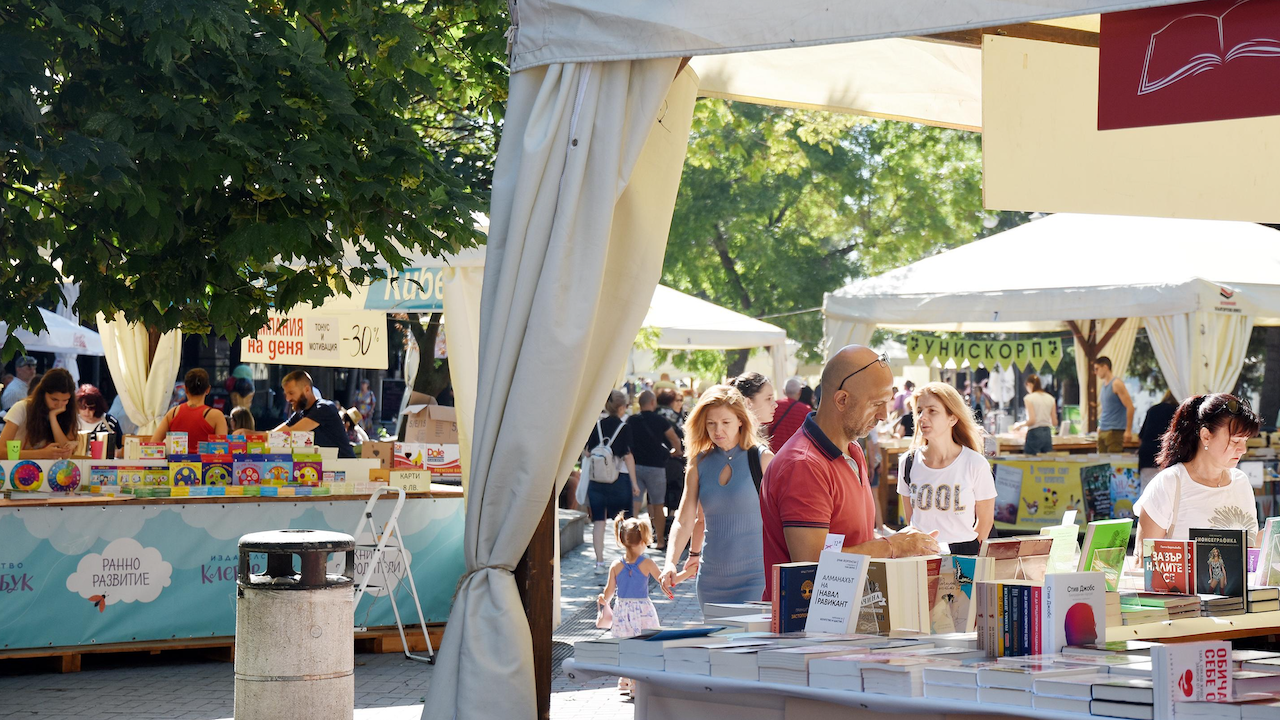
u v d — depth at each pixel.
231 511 8.84
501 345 4.64
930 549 4.62
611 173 4.52
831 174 31.14
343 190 7.07
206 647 9.29
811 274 32.38
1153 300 13.30
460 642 4.64
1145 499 5.98
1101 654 3.66
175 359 13.15
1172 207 5.99
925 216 31.38
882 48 5.88
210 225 7.23
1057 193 5.69
